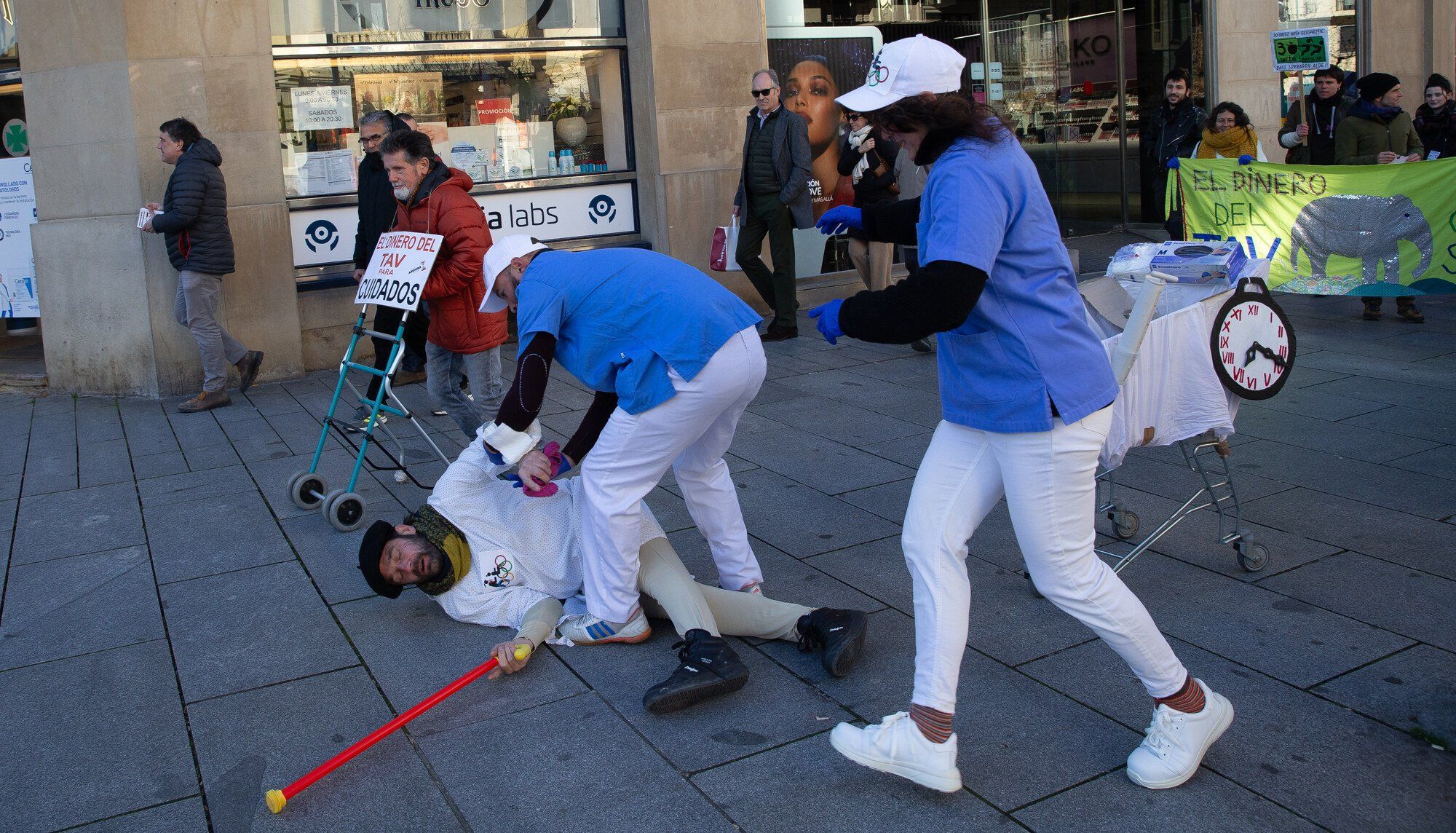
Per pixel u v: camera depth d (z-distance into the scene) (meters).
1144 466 5.39
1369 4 12.65
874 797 2.87
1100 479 4.53
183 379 7.62
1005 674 3.46
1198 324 3.79
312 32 8.07
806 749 3.09
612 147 9.15
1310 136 9.68
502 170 8.83
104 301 7.59
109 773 3.10
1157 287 3.14
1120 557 4.32
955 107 2.55
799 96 9.70
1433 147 9.39
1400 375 6.85
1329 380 6.82
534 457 3.45
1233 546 4.13
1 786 3.05
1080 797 2.83
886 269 8.30
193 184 6.82
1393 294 8.02
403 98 8.43
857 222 3.29
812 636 3.53
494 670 3.53
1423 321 8.30
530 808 2.87
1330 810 2.73
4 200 8.30
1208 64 11.77
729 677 3.27
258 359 7.45
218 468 5.94
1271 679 3.36
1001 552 4.45
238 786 3.02
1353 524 4.55
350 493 4.92
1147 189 12.30
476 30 8.59
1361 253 8.02
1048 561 2.73
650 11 8.63
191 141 6.95
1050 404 2.62
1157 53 11.93
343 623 4.01
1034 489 2.68
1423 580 3.99
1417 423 5.87
